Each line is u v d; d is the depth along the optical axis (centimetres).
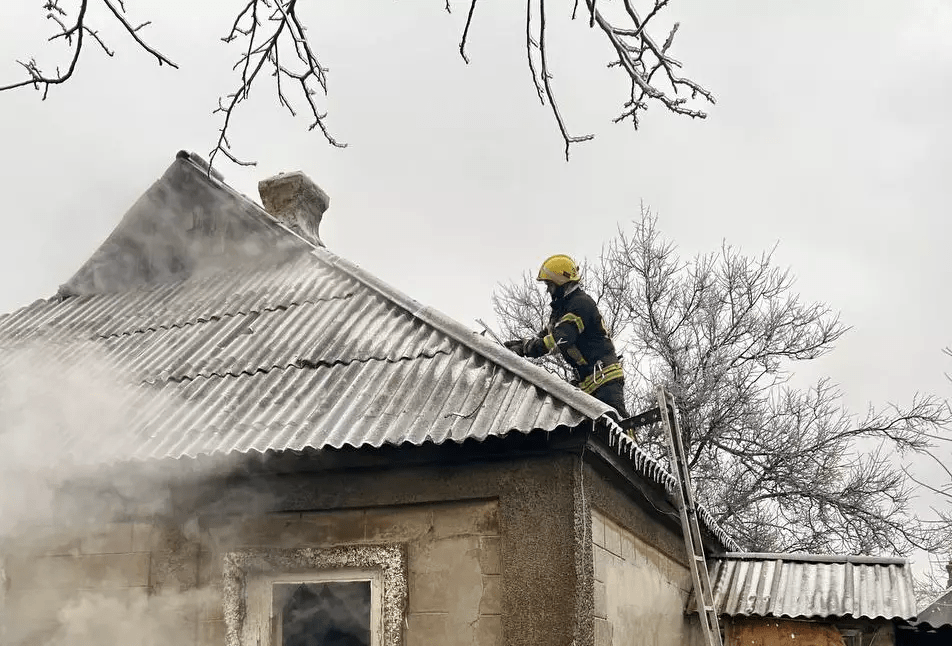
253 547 641
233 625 630
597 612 621
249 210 962
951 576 1057
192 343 829
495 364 681
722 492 1834
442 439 602
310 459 624
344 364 737
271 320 840
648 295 1978
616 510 693
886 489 1800
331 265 898
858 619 863
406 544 622
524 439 594
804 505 1825
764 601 896
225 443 645
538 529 596
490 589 600
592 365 830
